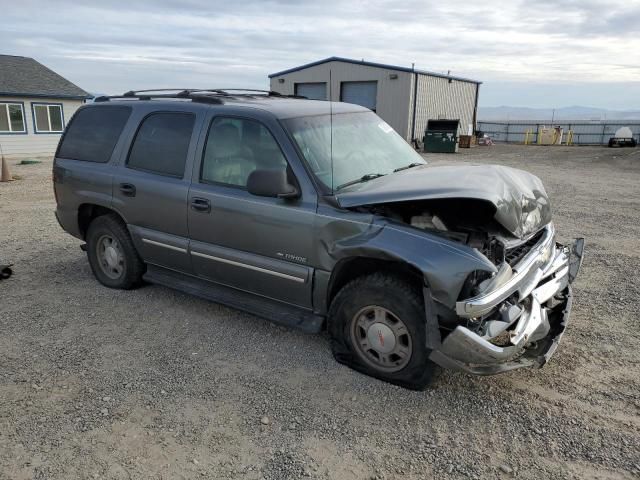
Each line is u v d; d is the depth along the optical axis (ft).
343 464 9.41
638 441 9.86
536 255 12.14
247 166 13.46
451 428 10.38
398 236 11.03
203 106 14.82
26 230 27.02
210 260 14.53
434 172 12.76
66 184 18.19
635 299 16.67
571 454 9.56
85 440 10.12
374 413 10.89
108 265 18.06
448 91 104.32
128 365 12.95
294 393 11.66
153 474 9.20
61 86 84.94
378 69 91.71
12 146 78.02
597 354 13.19
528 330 10.80
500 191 11.14
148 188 15.55
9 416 10.88
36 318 15.72
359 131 14.75
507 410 10.92
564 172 55.31
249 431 10.37
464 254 10.36
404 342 11.50
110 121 17.28
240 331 14.76
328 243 11.98
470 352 10.21
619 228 26.71
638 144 112.78
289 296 13.20
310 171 12.37
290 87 102.58
